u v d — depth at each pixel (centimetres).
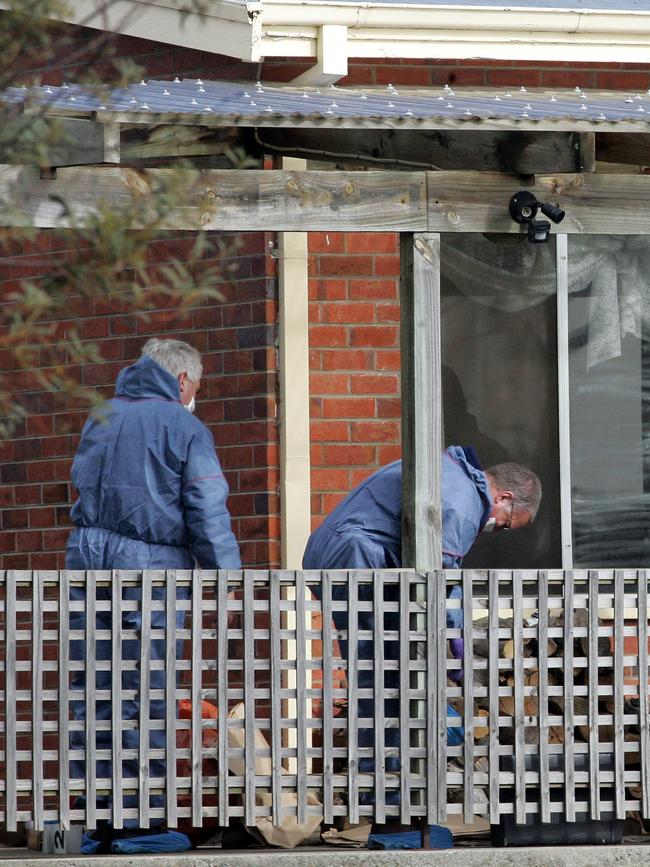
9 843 2902
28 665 2433
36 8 1806
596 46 3422
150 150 2698
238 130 2745
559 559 3475
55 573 2444
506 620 2767
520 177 2688
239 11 3173
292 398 3353
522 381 3488
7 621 2425
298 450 3353
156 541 2717
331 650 2489
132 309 3497
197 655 2453
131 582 2453
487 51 3372
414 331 2638
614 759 2539
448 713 2698
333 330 3409
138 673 2500
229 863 2450
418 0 3284
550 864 2527
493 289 3484
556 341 3494
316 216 2611
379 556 2722
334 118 2505
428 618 2514
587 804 2544
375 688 2495
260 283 3372
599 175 2722
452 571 2531
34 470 3638
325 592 2488
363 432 3412
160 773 2544
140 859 2428
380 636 2502
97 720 2530
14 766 2422
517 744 2522
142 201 2220
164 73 3459
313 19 3238
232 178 2581
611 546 3494
